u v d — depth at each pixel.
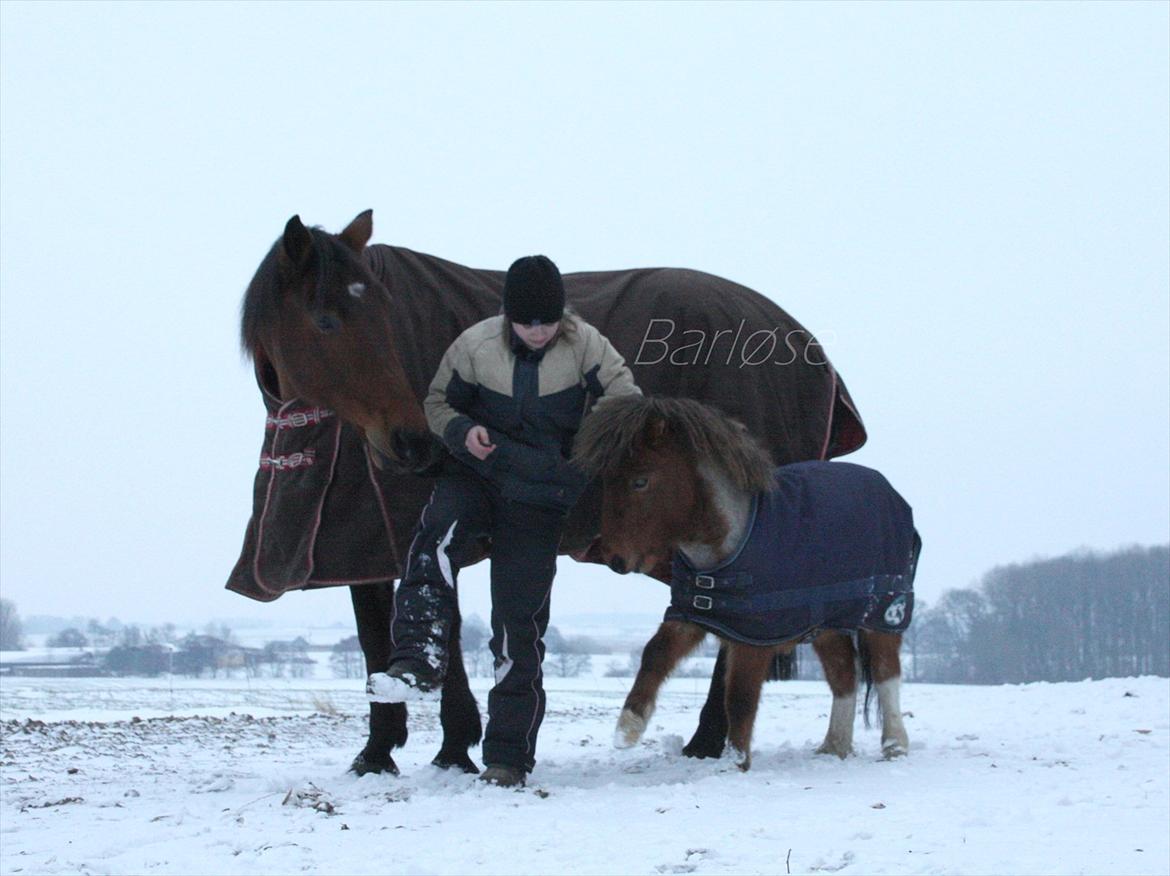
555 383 5.42
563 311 5.35
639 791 5.20
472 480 5.36
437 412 5.41
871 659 6.49
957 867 3.68
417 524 5.57
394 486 5.57
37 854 4.25
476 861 3.89
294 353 5.29
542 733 9.23
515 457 5.26
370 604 5.80
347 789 5.40
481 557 5.82
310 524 5.57
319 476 5.55
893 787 5.32
